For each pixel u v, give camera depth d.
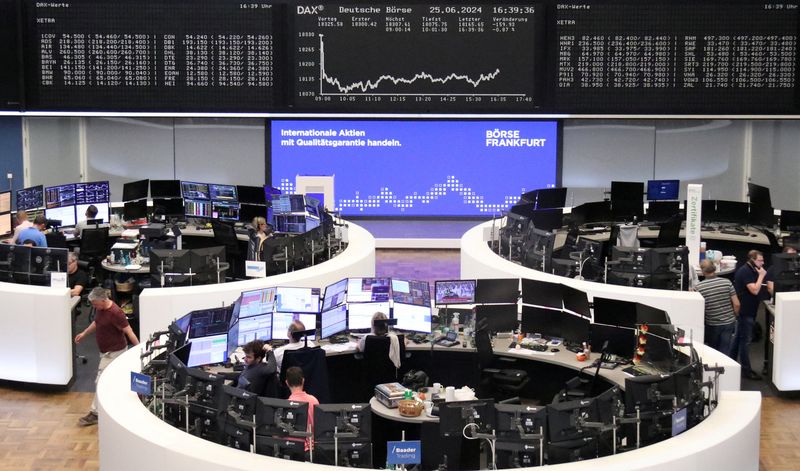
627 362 8.62
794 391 9.78
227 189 14.34
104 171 16.42
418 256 15.53
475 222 16.41
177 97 14.35
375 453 8.50
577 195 16.41
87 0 14.09
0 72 14.17
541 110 14.47
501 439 6.55
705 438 6.62
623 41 14.20
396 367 8.67
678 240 13.07
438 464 6.70
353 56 14.42
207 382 6.89
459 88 14.51
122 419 6.86
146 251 12.33
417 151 16.23
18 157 16.14
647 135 16.28
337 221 13.54
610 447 6.76
